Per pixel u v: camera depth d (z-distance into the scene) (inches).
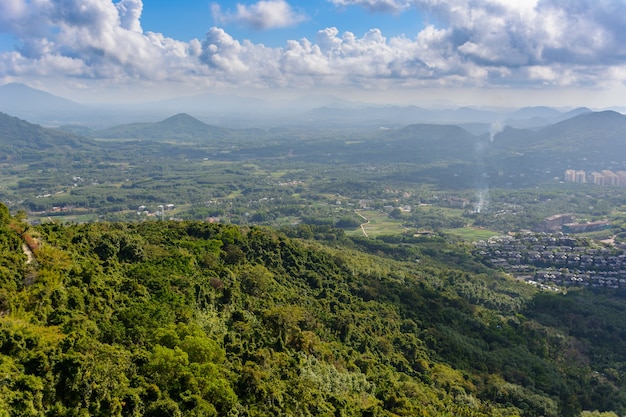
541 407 3486.7
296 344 2992.1
